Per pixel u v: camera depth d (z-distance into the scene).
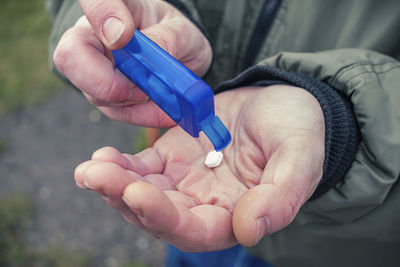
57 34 0.42
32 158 0.99
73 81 0.36
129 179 0.28
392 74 0.34
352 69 0.34
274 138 0.32
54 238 0.84
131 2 0.36
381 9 0.37
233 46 0.43
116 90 0.35
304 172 0.30
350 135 0.34
